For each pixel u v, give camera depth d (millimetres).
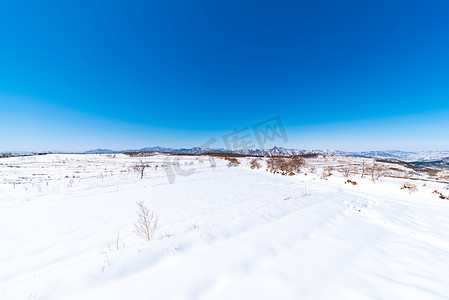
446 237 5520
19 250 5102
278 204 8336
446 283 3107
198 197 11883
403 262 3854
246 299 2674
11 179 21109
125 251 3840
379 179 19109
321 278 3209
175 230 6391
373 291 2875
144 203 10328
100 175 23750
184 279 3047
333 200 9664
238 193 13125
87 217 7949
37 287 2879
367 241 4934
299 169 27969
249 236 4848
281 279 3143
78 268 3332
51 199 11352
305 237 5023
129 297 2664
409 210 8734
